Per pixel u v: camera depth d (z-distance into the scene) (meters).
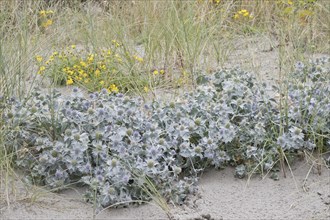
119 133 4.37
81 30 7.41
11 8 6.90
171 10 7.28
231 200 4.26
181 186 4.21
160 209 4.09
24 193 4.19
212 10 7.64
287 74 5.69
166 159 4.33
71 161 4.25
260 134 4.60
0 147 4.38
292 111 4.73
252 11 8.25
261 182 4.46
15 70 5.26
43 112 4.76
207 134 4.64
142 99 5.73
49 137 4.64
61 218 3.97
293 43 6.72
